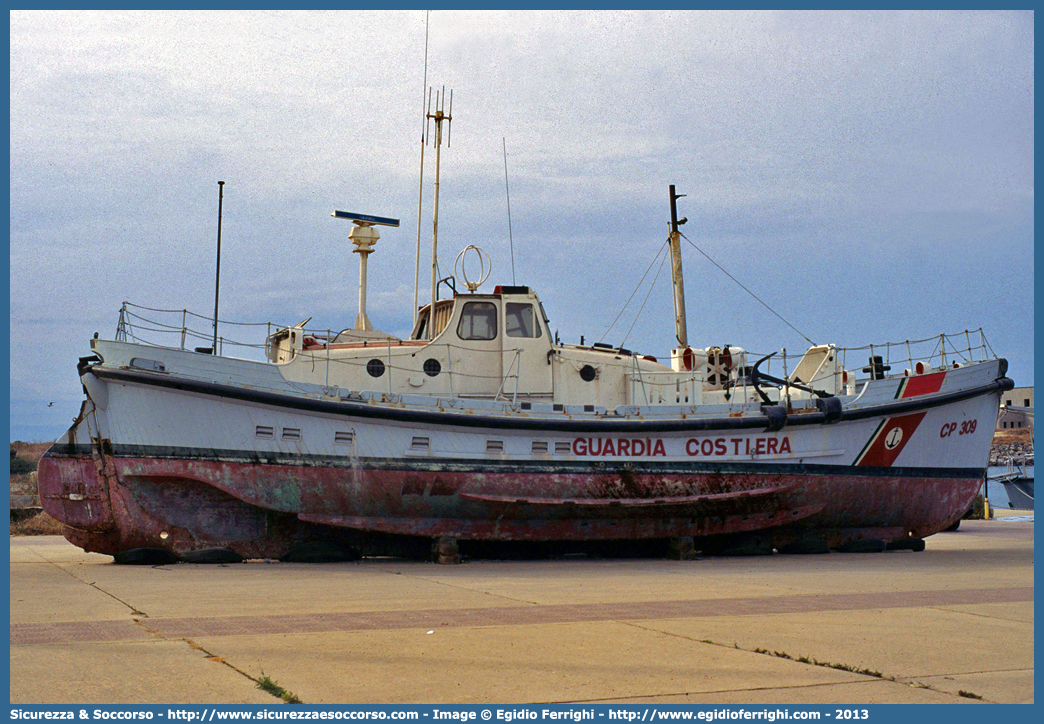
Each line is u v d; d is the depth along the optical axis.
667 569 13.51
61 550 17.23
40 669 5.77
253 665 5.95
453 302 15.99
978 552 17.34
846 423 16.83
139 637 6.93
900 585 11.05
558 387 16.12
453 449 14.85
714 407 16.05
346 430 14.46
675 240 20.56
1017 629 7.60
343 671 5.83
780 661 6.27
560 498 15.23
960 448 18.17
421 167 19.02
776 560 15.48
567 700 5.22
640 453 15.62
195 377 13.75
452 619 7.97
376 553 15.26
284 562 14.55
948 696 5.38
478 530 15.29
